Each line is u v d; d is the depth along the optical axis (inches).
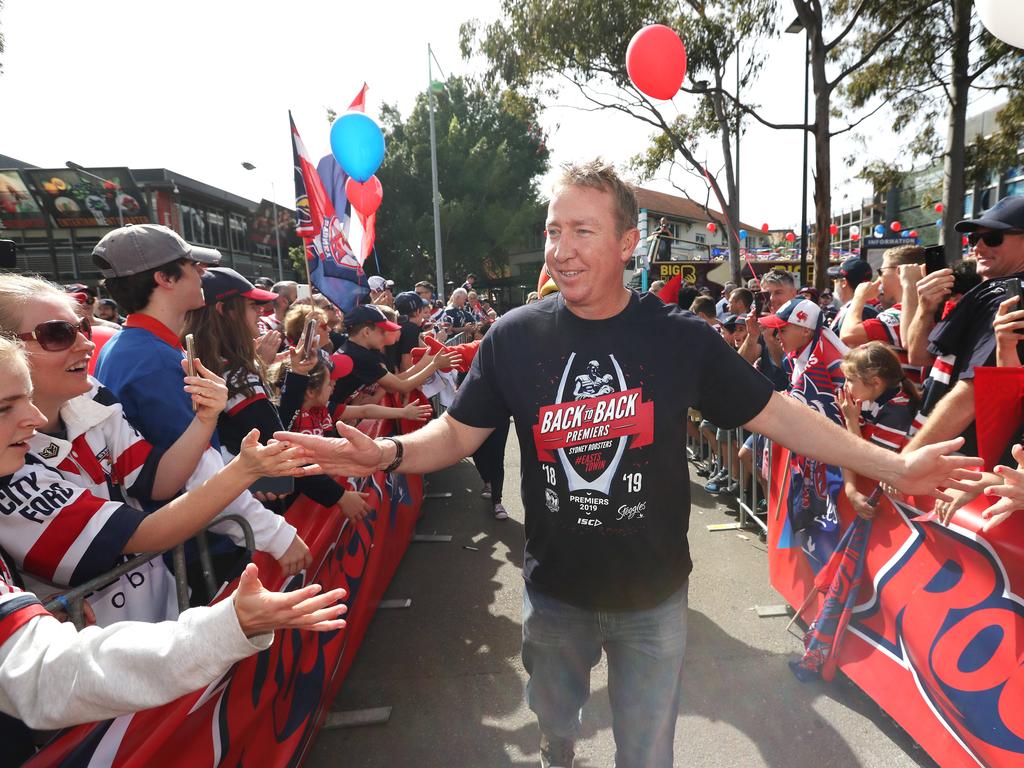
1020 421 69.9
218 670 35.2
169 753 51.8
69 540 50.6
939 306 118.7
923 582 82.5
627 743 64.9
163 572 70.7
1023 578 67.5
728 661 111.9
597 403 57.6
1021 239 85.4
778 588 131.8
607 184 55.4
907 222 1138.7
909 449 85.5
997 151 534.9
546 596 63.9
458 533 181.8
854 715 95.7
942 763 77.9
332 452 56.5
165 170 1059.9
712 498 204.5
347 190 251.4
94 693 34.1
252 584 35.7
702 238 1728.6
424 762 91.4
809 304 131.7
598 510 58.2
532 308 62.6
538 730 97.7
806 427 59.2
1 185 914.7
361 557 120.4
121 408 67.0
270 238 1482.5
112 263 73.7
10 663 35.5
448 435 65.3
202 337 85.0
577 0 498.9
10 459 42.4
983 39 438.6
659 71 212.5
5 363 40.5
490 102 1471.5
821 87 443.5
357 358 152.6
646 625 61.5
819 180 450.0
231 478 53.7
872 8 455.5
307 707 87.4
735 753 89.2
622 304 59.7
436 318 432.8
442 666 115.2
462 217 1362.0
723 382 58.1
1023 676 66.6
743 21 482.9
